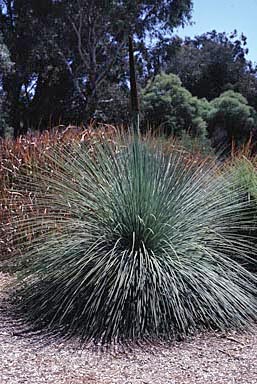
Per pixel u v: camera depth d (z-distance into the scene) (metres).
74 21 25.81
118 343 3.68
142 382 2.99
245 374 3.13
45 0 25.38
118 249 4.14
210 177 4.76
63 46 26.19
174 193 4.29
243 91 34.78
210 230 4.44
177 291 3.88
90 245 4.17
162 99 26.14
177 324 3.87
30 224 5.32
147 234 4.14
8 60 22.58
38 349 3.55
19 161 6.39
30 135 7.45
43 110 27.45
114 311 3.85
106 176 4.43
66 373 3.13
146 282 3.94
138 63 28.42
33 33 25.56
